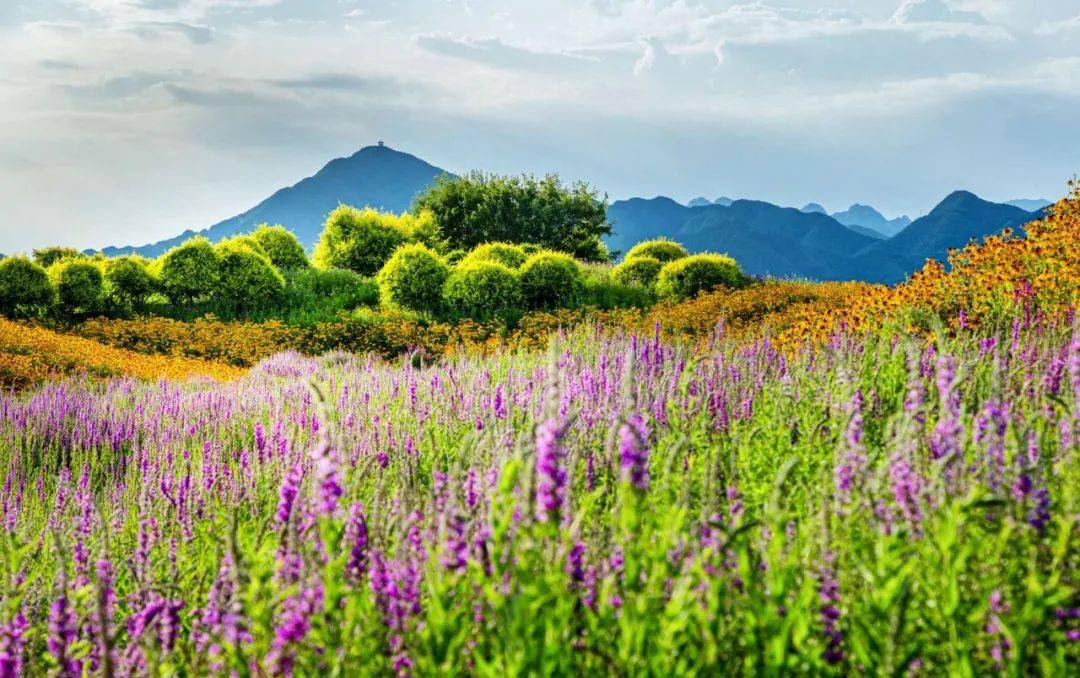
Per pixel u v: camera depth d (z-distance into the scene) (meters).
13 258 23.39
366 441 5.92
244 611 2.63
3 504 6.30
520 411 6.34
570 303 24.92
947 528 2.59
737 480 4.12
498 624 2.47
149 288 25.48
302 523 3.21
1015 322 7.44
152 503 4.94
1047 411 4.32
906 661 2.37
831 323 10.71
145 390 12.52
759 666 2.38
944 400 3.67
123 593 4.37
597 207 44.47
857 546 2.90
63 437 9.57
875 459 4.38
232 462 6.30
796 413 5.62
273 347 21.11
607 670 2.42
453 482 3.11
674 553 2.80
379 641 2.66
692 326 19.00
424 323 24.00
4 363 15.41
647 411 5.50
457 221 43.31
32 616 3.62
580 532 2.90
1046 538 2.87
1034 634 2.47
